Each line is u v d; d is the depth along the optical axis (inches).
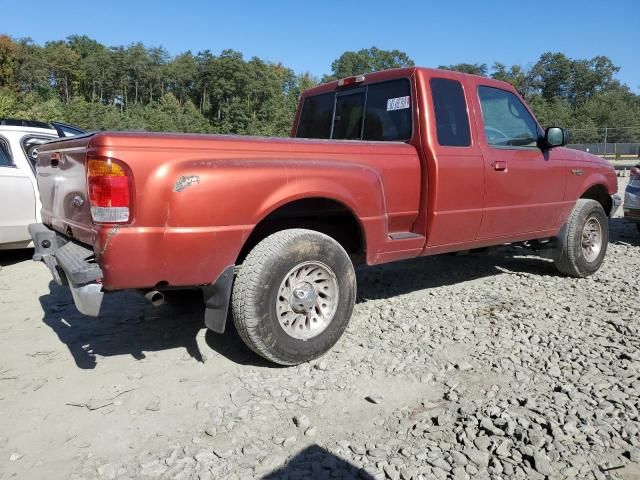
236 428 115.4
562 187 220.8
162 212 120.3
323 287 147.4
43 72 3887.8
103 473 100.6
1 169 247.4
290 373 141.1
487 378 136.9
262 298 133.0
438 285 227.1
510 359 147.7
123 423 118.5
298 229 143.6
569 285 224.2
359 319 181.3
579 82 4360.2
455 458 101.9
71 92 4916.3
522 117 210.5
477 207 185.3
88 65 4975.4
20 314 191.9
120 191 116.3
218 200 125.4
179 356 153.8
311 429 113.2
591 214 234.2
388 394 129.7
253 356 152.3
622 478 95.9
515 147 200.8
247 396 128.4
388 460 102.5
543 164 210.1
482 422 112.4
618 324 171.6
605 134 1640.0
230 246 129.0
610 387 129.3
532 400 122.0
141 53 5132.9
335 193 144.5
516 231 205.2
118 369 145.7
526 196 203.8
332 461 102.7
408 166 169.2
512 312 187.5
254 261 133.8
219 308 132.1
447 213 175.6
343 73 5506.9
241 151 133.7
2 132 254.4
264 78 4795.8
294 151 143.8
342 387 133.2
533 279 235.3
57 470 102.1
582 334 164.9
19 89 3782.0
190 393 131.3
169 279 124.2
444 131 176.6
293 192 136.6
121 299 209.0
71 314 191.8
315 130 215.3
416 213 174.1
